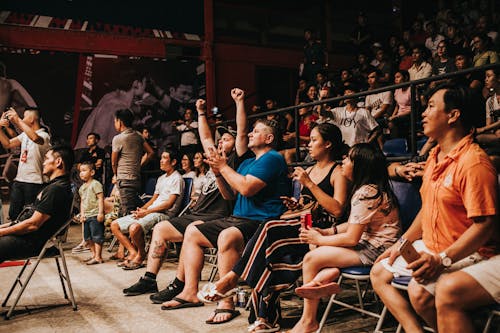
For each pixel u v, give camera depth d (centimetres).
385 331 280
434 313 201
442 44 677
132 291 379
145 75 1023
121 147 538
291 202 307
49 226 340
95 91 980
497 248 199
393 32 1257
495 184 190
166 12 1041
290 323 300
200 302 342
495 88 471
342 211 284
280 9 1193
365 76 848
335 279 251
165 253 389
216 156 313
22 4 919
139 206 552
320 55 959
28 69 925
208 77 1080
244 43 1140
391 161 385
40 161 538
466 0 945
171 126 1038
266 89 1170
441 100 205
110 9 991
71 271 480
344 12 1270
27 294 392
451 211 202
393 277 226
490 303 185
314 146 310
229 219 334
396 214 262
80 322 317
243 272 283
